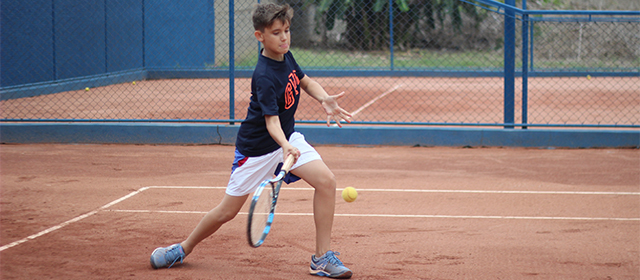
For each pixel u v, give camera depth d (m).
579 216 8.33
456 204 9.05
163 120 14.74
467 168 11.84
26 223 7.82
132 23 28.53
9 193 9.58
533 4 39.81
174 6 29.48
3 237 7.14
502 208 8.80
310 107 21.69
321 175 5.47
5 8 21.91
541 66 33.12
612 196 9.51
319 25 41.00
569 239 7.21
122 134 14.73
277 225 7.84
